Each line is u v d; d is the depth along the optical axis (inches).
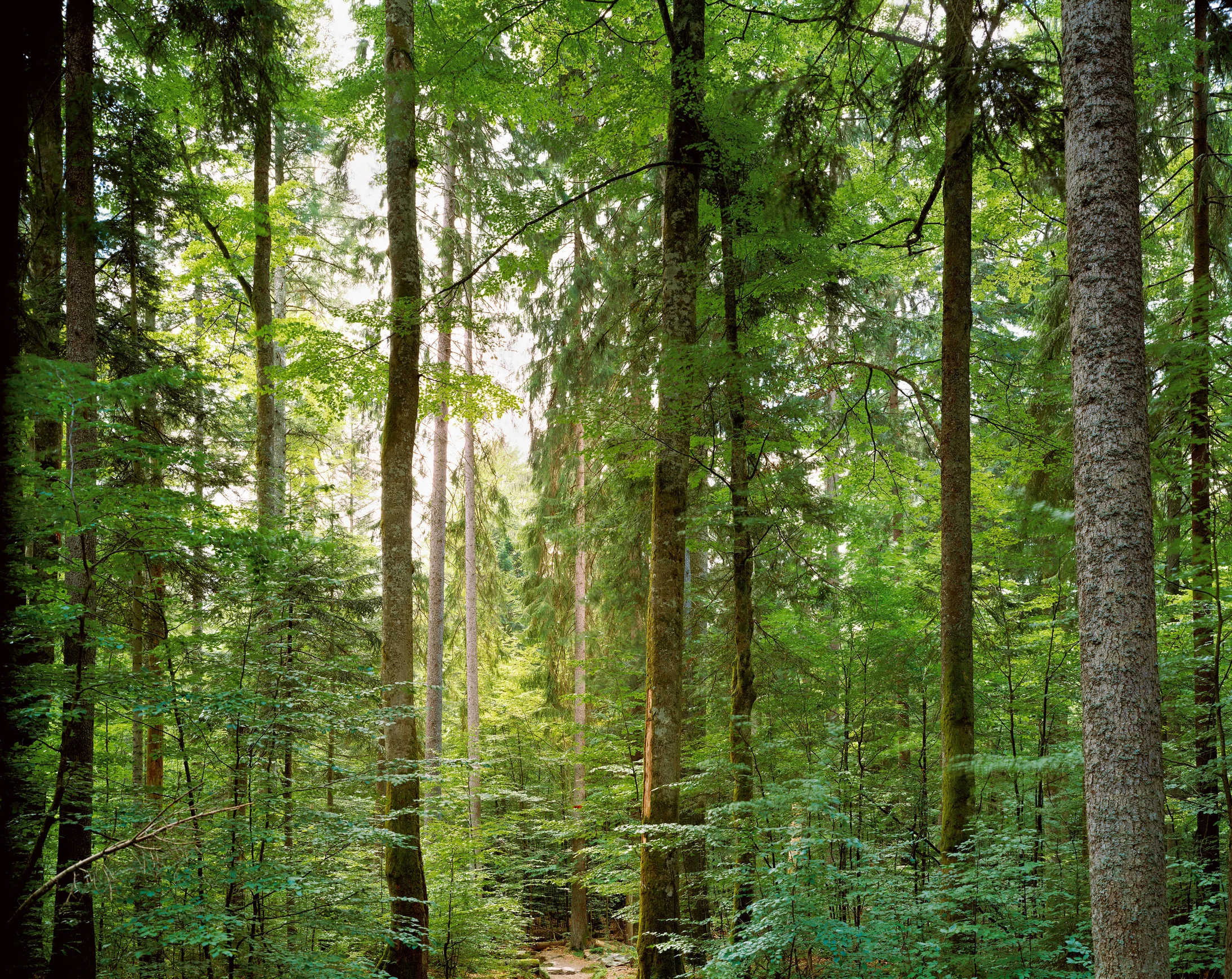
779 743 339.0
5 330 113.4
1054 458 366.9
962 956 228.7
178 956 249.8
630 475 434.0
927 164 344.8
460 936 446.0
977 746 400.5
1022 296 484.4
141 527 208.5
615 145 429.1
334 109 456.8
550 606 733.9
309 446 725.3
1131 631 156.0
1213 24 347.3
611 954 568.4
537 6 405.1
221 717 223.9
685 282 358.9
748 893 309.3
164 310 593.3
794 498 383.9
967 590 285.9
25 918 187.2
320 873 243.9
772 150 323.9
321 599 378.6
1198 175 342.6
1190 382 259.3
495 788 577.3
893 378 378.9
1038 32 370.6
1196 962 234.1
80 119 288.4
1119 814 153.2
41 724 188.2
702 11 368.2
